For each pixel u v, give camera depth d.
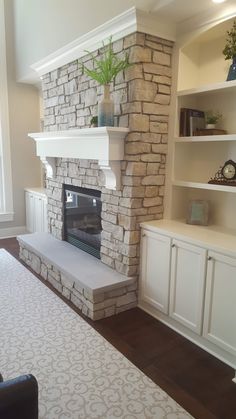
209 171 2.84
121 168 2.81
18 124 5.11
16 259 4.16
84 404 1.82
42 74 4.09
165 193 2.94
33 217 5.08
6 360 2.17
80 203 3.66
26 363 2.14
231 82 2.27
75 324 2.65
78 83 3.35
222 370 2.14
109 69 2.62
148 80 2.62
